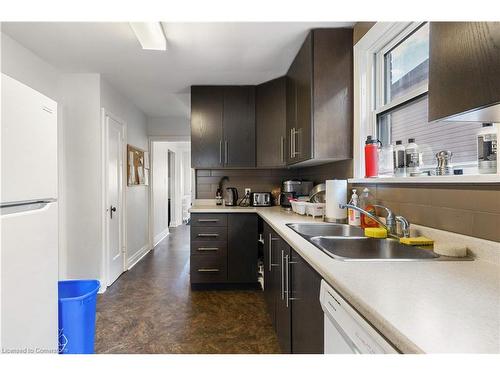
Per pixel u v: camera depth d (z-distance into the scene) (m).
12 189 1.09
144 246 4.90
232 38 2.38
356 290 0.83
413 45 1.76
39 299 1.25
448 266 1.06
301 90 2.51
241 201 3.78
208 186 3.90
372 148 1.89
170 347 2.06
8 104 1.07
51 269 1.34
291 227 1.96
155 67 2.98
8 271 1.07
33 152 1.22
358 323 0.77
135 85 3.52
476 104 0.76
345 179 2.36
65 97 3.12
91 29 2.25
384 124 2.05
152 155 5.27
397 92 1.93
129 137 4.16
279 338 1.97
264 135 3.44
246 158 3.49
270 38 2.38
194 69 3.05
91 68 3.01
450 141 1.46
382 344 0.66
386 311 0.70
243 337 2.20
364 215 1.89
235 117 3.51
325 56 2.25
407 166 1.61
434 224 1.40
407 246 1.36
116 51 2.62
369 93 2.13
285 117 3.27
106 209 3.29
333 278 0.94
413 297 0.78
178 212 8.53
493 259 1.09
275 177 3.89
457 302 0.75
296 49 2.59
